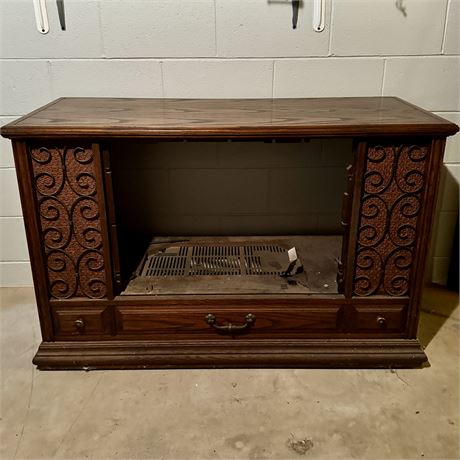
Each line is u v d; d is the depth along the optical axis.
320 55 1.66
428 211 1.33
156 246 1.75
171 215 1.86
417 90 1.71
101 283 1.42
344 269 1.41
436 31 1.63
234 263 1.62
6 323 1.73
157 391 1.40
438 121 1.26
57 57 1.65
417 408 1.33
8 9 1.59
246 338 1.48
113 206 1.34
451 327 1.69
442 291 1.93
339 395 1.38
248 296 1.43
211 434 1.25
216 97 1.71
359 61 1.67
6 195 1.83
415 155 1.29
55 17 1.60
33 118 1.33
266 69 1.68
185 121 1.31
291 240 1.80
